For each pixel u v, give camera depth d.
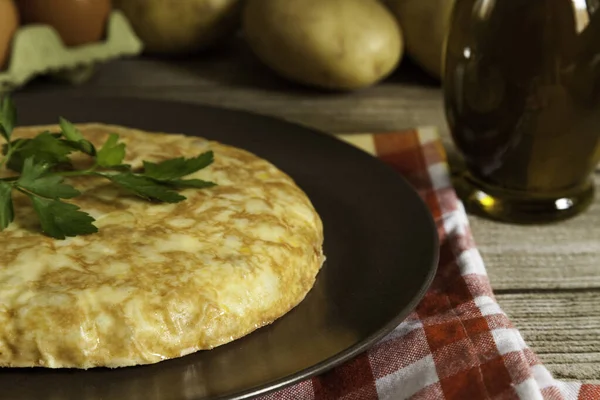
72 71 0.70
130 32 0.71
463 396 0.43
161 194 0.47
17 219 0.45
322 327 0.44
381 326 0.44
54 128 0.53
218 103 0.69
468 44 0.53
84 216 0.45
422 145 0.59
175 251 0.44
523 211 0.56
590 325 0.49
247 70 0.75
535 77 0.52
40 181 0.45
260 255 0.45
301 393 0.44
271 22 0.69
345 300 0.45
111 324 0.42
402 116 0.68
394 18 0.71
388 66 0.69
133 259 0.44
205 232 0.46
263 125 0.57
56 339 0.41
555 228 0.56
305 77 0.70
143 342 0.42
